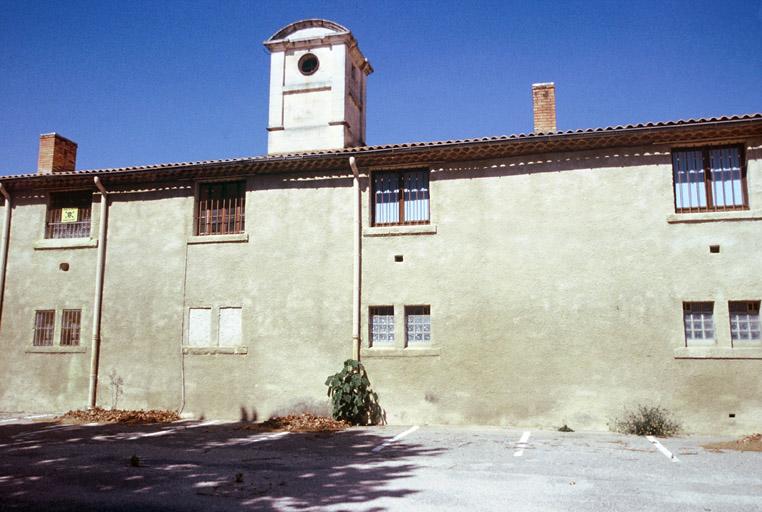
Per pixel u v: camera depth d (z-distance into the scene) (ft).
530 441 37.78
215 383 50.16
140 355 52.24
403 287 47.60
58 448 36.45
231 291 51.21
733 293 41.63
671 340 42.09
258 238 51.42
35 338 55.26
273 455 33.78
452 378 45.52
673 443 36.76
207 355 50.72
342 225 49.88
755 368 40.63
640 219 43.91
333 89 65.21
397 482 26.86
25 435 41.75
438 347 46.14
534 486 25.99
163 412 50.16
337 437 40.16
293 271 50.19
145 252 53.88
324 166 50.67
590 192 45.16
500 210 46.70
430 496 24.47
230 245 51.98
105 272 54.44
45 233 57.11
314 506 23.20
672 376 41.70
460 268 46.68
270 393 48.85
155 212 54.39
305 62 67.51
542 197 46.06
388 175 50.26
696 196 43.98
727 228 42.42
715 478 27.22
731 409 40.52
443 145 46.32
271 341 49.60
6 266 56.95
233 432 42.83
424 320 47.42
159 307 52.60
